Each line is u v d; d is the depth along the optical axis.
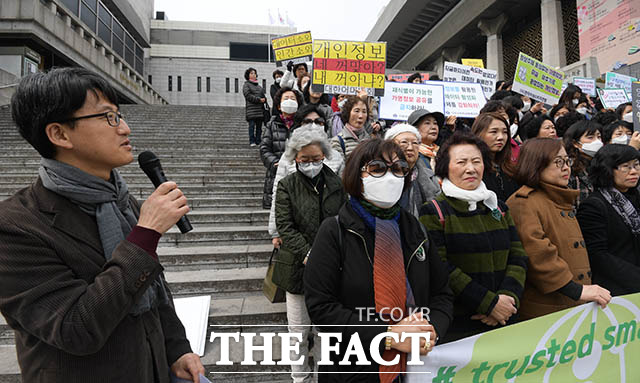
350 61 4.22
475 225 1.91
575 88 5.72
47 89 1.00
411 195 2.50
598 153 2.51
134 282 0.98
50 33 13.87
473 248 1.86
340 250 1.56
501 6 17.80
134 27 25.09
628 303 2.03
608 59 12.44
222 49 33.81
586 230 2.38
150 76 32.59
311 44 7.48
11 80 10.77
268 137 4.54
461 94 4.54
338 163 3.04
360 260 1.54
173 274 3.58
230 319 2.96
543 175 2.19
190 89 32.97
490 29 19.33
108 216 1.11
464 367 1.65
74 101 1.02
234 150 7.42
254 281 3.45
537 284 2.02
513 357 1.76
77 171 1.05
